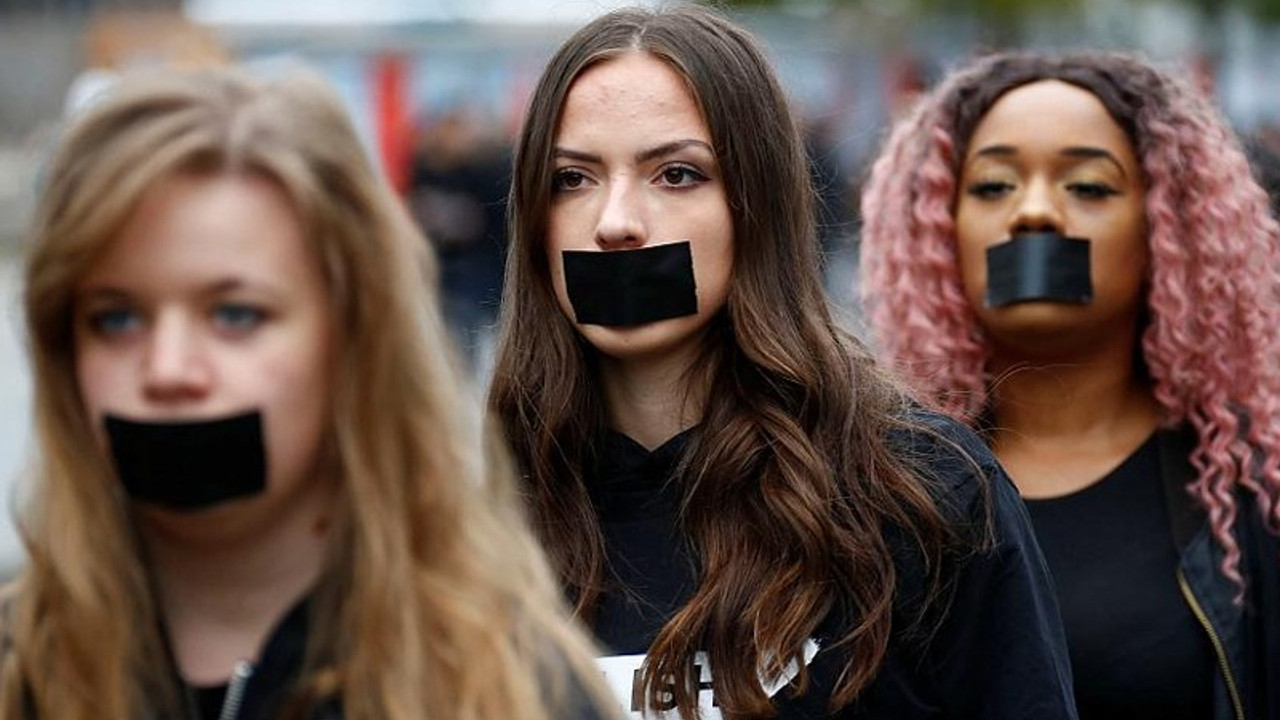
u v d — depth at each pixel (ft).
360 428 12.63
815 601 17.87
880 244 26.12
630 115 18.66
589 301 18.62
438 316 13.26
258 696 12.71
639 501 18.92
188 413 12.34
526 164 19.20
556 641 13.16
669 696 17.85
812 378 18.66
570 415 19.10
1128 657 22.20
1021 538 18.76
